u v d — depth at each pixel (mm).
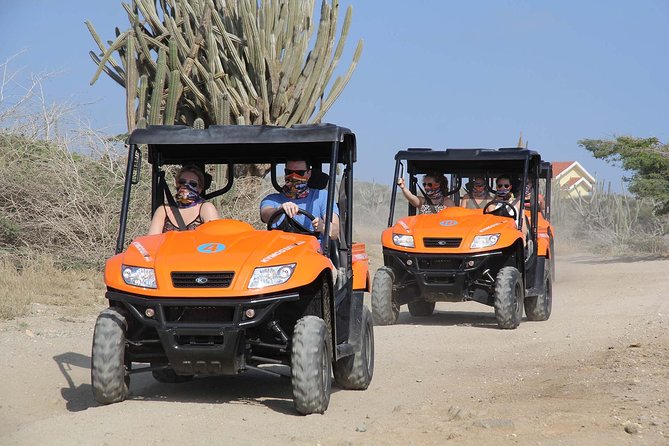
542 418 10531
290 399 12188
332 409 11594
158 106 26641
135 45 28516
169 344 10914
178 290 10930
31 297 20109
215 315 11047
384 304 20203
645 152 41406
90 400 12188
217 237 11906
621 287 27688
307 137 12305
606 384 12531
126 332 11641
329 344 11367
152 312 10969
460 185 23219
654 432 9766
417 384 13500
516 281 19578
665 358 14492
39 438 9531
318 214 13352
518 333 18797
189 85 27797
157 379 13523
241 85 28609
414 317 22578
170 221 13219
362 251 13500
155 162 13320
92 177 25500
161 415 10641
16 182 24719
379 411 11539
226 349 10844
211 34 27766
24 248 24453
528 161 20812
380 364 15281
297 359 10859
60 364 14305
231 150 13547
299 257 11297
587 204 57531
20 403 11836
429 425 10398
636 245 49000
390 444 9531
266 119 28766
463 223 20344
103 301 21031
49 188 24984
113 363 11148
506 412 10984
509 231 19891
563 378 13297
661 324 18312
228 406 11438
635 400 11391
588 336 17531
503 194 21703
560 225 56312
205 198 13695
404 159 21562
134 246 11906
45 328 17359
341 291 12414
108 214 24797
